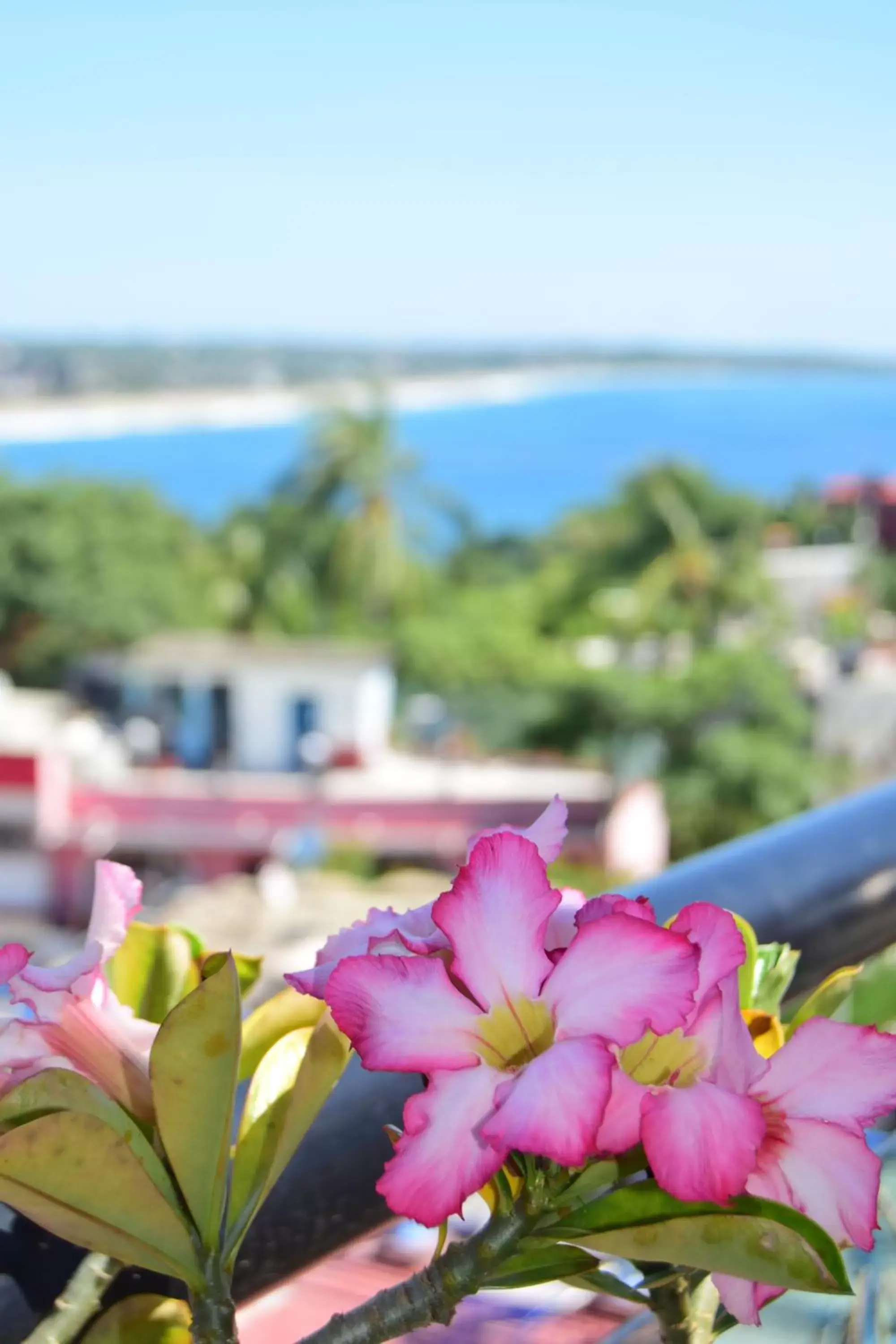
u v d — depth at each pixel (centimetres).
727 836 3962
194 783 4003
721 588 5125
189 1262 43
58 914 3478
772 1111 41
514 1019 40
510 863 41
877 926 76
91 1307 49
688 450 12575
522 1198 41
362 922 45
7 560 4719
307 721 4244
